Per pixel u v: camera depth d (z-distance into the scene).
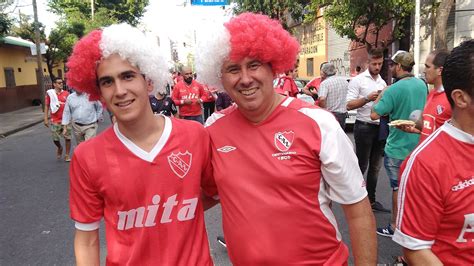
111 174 1.75
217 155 1.85
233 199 1.78
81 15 38.31
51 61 28.47
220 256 3.78
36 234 4.53
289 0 20.81
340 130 1.74
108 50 1.69
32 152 10.25
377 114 4.11
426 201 1.61
